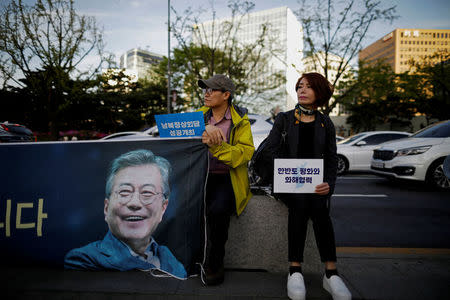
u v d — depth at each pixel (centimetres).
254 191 218
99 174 201
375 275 204
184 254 192
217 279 182
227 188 194
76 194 201
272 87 1431
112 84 2997
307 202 183
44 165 203
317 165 181
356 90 1348
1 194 203
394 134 873
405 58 9788
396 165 595
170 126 196
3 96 2344
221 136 180
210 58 1307
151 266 197
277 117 200
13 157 204
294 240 183
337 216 417
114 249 198
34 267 202
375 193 585
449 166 198
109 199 199
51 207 201
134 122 3453
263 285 185
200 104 1467
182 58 1373
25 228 201
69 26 1004
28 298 172
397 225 372
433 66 1708
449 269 214
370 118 3212
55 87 1115
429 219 398
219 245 184
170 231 195
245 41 1301
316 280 195
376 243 307
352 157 853
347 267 218
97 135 2333
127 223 197
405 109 2983
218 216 181
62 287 177
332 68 1153
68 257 200
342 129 3412
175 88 1606
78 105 2878
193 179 194
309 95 188
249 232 211
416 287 186
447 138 575
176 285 183
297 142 189
